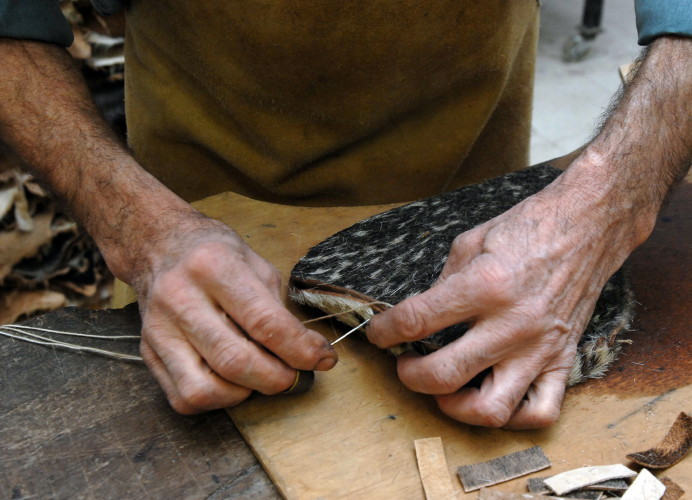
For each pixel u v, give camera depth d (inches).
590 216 37.6
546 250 35.5
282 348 34.5
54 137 44.2
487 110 59.3
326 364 35.6
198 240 36.9
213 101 58.1
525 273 34.6
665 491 32.0
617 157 39.7
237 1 50.1
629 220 39.6
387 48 52.2
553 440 35.1
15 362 39.9
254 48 51.9
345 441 35.0
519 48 61.5
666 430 35.4
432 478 32.7
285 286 45.9
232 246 36.7
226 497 32.4
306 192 61.4
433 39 52.7
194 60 55.5
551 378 35.4
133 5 58.4
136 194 41.0
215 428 36.1
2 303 86.5
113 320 43.1
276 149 57.9
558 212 37.3
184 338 35.1
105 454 34.4
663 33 43.3
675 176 42.1
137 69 61.2
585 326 37.5
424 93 56.6
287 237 50.4
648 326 42.3
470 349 34.0
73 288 91.9
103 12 59.7
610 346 39.1
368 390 38.1
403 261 42.3
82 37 86.4
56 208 87.7
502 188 50.4
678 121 41.3
